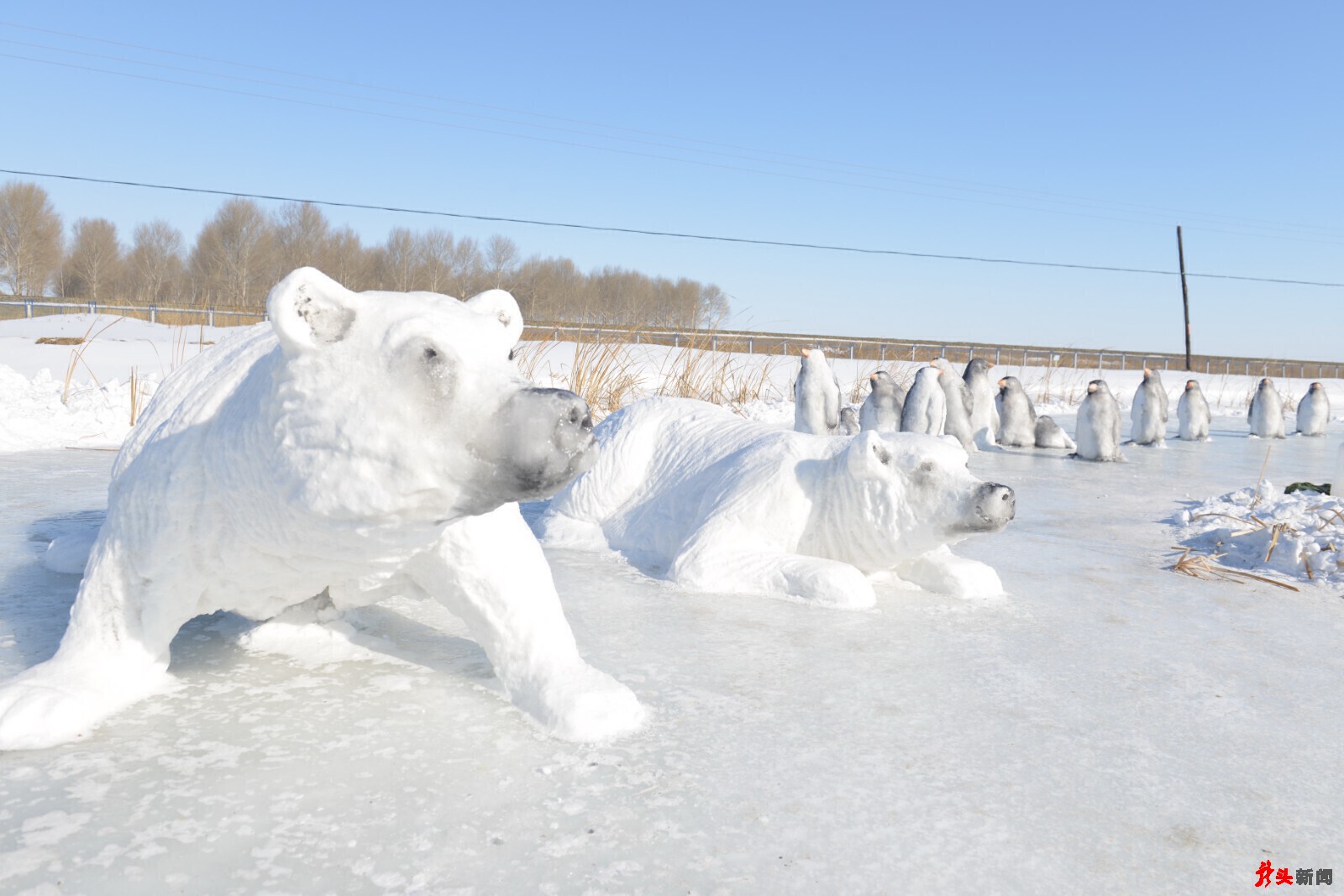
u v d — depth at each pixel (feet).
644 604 13.33
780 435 16.08
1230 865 6.73
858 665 10.96
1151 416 46.01
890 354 119.34
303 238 159.43
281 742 8.14
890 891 6.21
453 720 8.77
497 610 9.21
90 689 8.48
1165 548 19.60
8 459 25.43
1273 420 54.95
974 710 9.63
